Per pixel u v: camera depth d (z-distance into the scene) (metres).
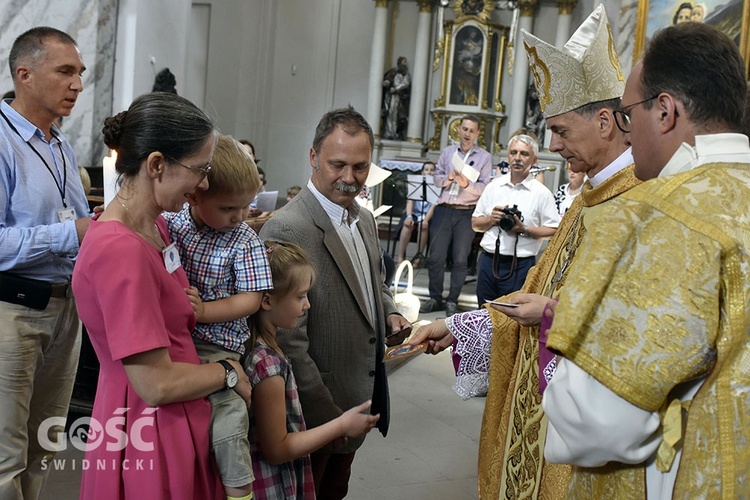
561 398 1.34
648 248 1.31
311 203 2.34
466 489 3.67
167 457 1.70
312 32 13.37
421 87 12.57
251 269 1.92
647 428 1.30
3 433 2.53
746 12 7.29
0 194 2.59
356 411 2.05
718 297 1.27
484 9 12.30
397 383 5.26
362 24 13.23
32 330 2.58
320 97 13.41
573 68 1.97
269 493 2.03
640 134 1.44
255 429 2.03
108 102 7.11
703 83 1.35
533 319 1.90
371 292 2.49
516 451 2.14
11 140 2.65
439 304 7.42
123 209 1.71
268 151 13.60
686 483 1.31
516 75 12.21
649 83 1.40
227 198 1.84
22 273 2.58
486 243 5.36
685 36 1.38
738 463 1.29
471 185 7.16
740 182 1.32
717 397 1.30
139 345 1.59
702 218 1.29
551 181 11.48
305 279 2.04
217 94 13.05
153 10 7.43
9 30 6.07
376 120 12.66
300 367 2.19
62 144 2.87
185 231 1.94
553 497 1.93
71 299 2.76
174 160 1.67
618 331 1.29
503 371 2.30
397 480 3.72
